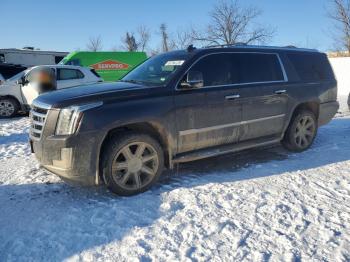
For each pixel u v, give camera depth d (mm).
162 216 4199
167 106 4977
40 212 4406
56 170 4598
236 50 5910
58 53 25656
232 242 3650
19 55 24359
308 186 5051
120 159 4766
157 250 3529
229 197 4691
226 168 5938
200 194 4797
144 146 4875
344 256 3396
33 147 4949
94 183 4645
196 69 5371
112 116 4566
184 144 5250
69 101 4500
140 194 4875
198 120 5301
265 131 6207
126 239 3727
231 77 5727
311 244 3600
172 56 5770
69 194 4953
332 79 7254
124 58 20312
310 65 6945
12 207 4566
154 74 5508
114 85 5172
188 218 4145
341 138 7922
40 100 4848
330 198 4637
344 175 5480
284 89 6340
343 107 13664
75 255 3469
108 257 3432
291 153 6809
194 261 3344
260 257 3391
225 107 5566
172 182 5293
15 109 13391
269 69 6270
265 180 5309
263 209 4340
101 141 4539
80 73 13625
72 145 4395
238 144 5926
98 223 4078
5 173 5996
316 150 6973
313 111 7129
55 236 3816
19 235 3857
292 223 4008
